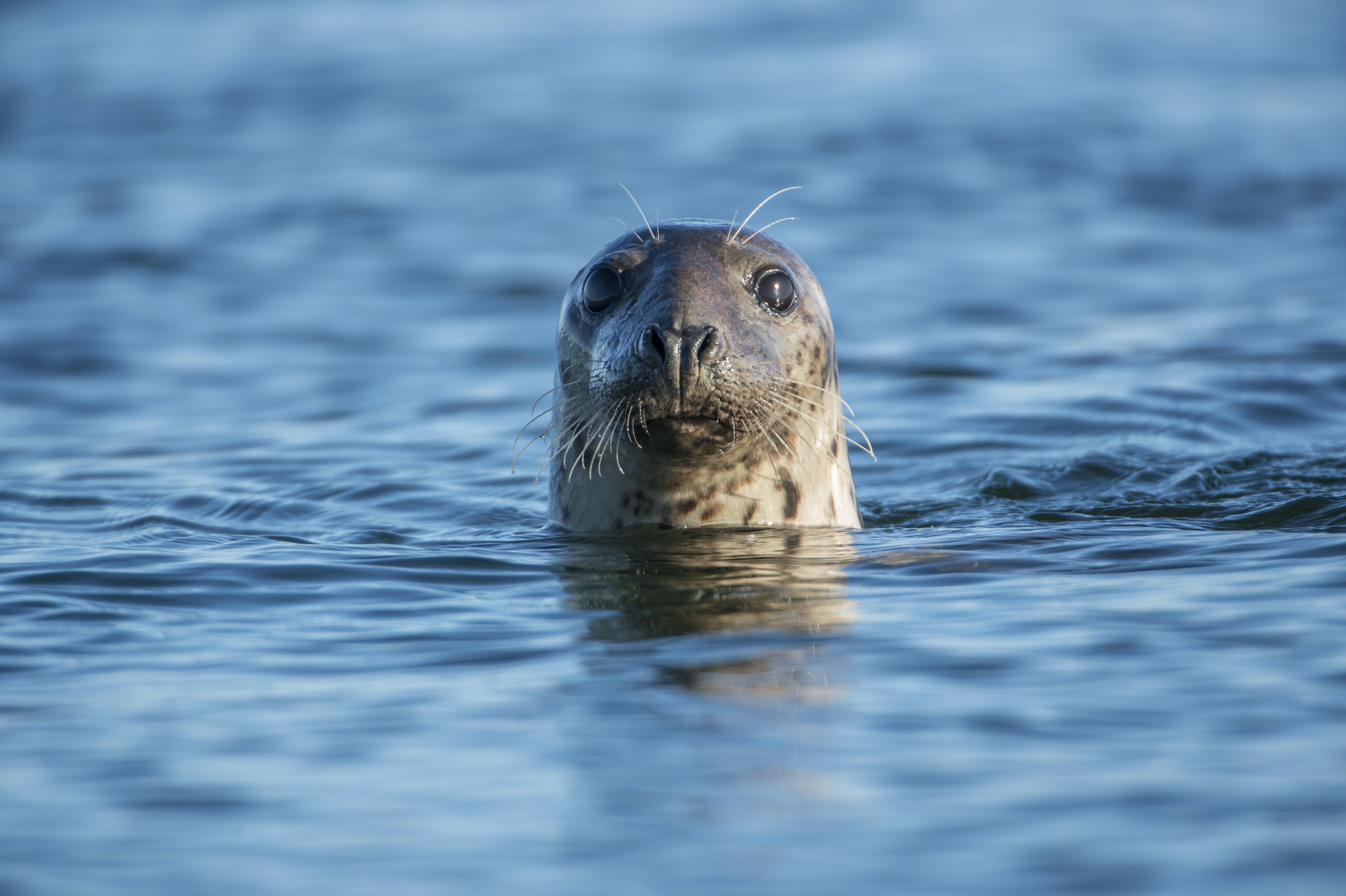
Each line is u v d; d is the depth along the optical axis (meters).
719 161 93.81
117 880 11.31
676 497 26.03
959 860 11.30
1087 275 64.25
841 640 17.81
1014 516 28.81
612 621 19.19
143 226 79.31
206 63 142.88
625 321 23.73
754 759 13.59
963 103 112.00
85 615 19.69
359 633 18.81
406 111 115.56
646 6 171.75
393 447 39.16
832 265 67.44
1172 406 38.91
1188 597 19.41
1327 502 27.12
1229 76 122.81
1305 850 11.19
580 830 12.09
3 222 80.75
